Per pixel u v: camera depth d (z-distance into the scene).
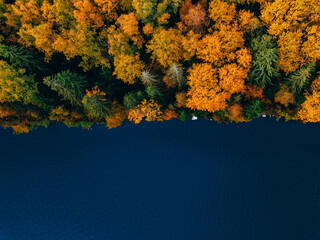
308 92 28.58
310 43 25.36
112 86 32.59
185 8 27.09
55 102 33.44
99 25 28.27
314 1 23.77
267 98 30.62
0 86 31.22
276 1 24.42
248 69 27.27
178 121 37.94
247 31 27.05
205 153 38.84
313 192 37.69
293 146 36.44
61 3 26.81
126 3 27.80
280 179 38.22
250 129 36.56
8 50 29.12
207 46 26.80
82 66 31.22
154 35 27.30
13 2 29.67
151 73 29.86
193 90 29.00
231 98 30.91
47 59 30.95
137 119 33.06
